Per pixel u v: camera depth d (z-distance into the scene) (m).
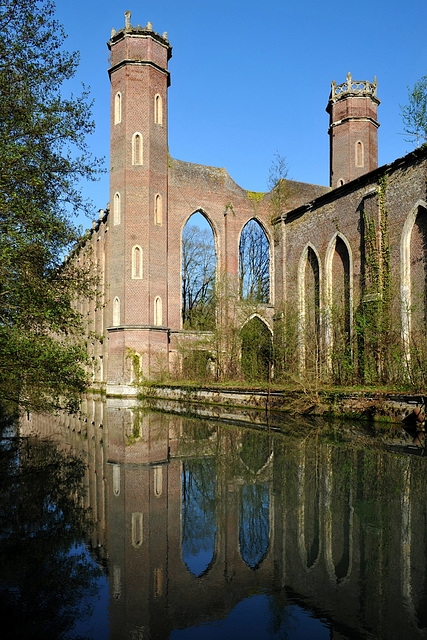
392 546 6.18
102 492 8.74
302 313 36.19
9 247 9.80
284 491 8.79
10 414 21.78
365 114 42.78
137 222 35.94
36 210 10.55
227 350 34.00
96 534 6.65
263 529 6.84
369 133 42.81
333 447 13.01
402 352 22.58
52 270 11.53
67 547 6.18
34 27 11.25
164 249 36.84
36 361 10.77
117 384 34.84
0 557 5.86
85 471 10.41
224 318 36.12
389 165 27.44
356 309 29.50
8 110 10.84
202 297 56.47
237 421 19.31
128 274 35.50
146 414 22.62
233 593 4.94
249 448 13.08
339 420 18.98
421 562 5.69
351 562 5.71
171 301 37.47
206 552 6.04
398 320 26.17
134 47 36.97
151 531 6.79
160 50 37.75
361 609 4.57
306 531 6.74
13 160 10.37
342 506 7.84
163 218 36.91
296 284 37.03
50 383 11.30
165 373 34.56
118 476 9.97
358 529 6.79
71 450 12.96
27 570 5.50
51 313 11.16
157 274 36.25
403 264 26.47
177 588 5.05
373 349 26.20
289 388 21.78
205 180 39.81
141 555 5.95
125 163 36.25
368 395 18.53
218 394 26.52
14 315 10.77
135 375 34.59
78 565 5.64
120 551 6.06
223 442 14.16
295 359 31.70
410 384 20.06
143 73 36.84
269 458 11.68
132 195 36.03
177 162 38.84
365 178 29.56
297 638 4.02
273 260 40.75
